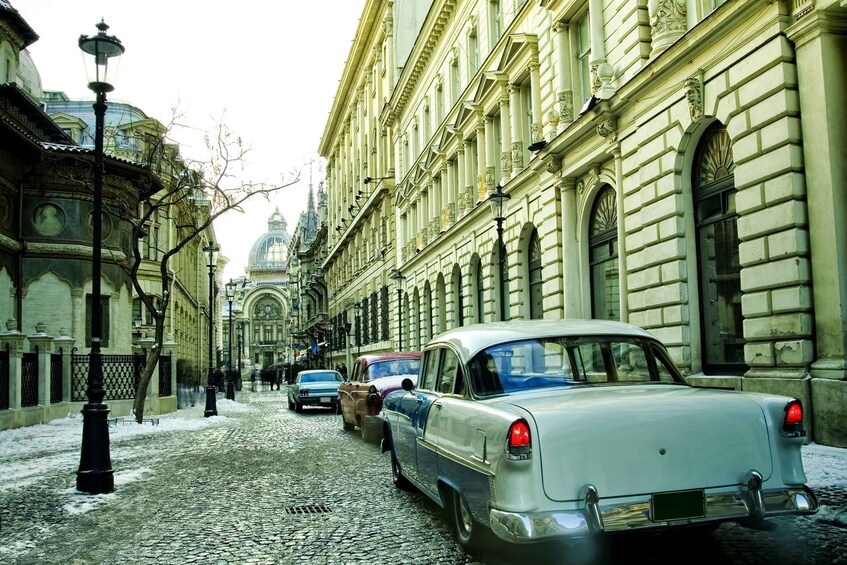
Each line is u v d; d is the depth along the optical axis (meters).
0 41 24.84
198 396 44.28
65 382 20.36
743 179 10.55
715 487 4.46
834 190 9.05
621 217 14.48
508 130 22.00
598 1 15.41
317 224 89.38
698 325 12.27
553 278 18.09
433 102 31.66
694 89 11.59
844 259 9.00
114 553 5.92
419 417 6.78
